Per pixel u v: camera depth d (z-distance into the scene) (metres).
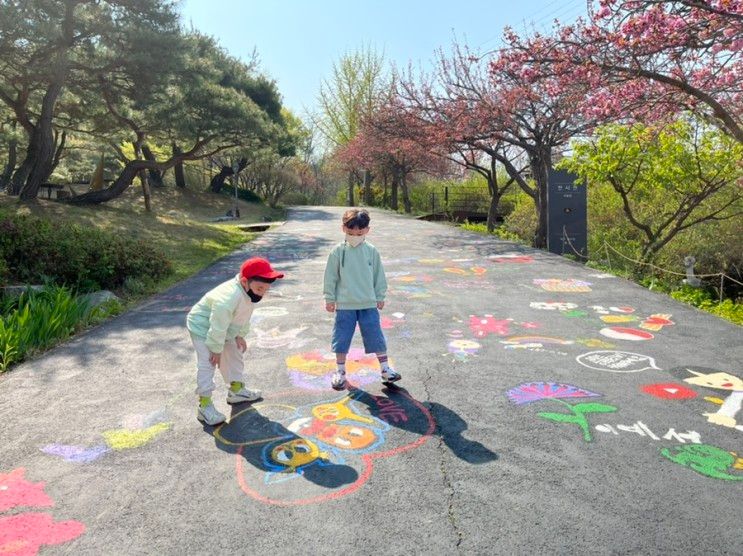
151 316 7.77
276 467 3.47
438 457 3.55
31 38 13.25
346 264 4.71
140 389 4.88
